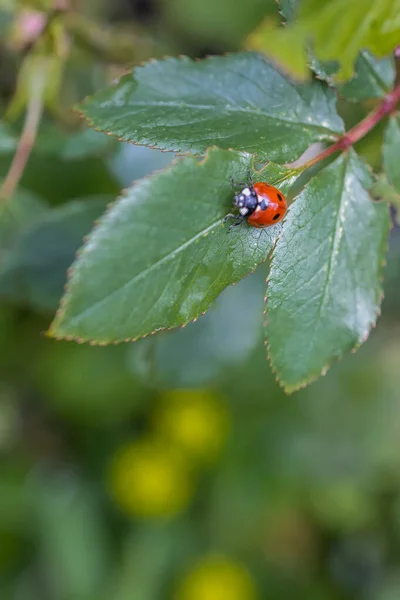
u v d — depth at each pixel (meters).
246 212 0.25
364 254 0.26
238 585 0.48
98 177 0.37
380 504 0.50
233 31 0.42
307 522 0.51
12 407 0.47
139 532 0.49
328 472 0.50
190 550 0.49
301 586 0.51
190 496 0.48
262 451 0.49
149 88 0.26
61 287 0.33
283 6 0.25
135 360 0.35
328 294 0.26
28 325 0.44
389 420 0.50
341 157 0.26
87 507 0.49
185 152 0.26
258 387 0.46
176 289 0.25
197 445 0.47
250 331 0.34
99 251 0.25
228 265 0.25
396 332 0.48
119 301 0.25
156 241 0.25
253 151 0.26
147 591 0.48
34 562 0.49
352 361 0.49
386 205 0.26
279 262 0.26
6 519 0.48
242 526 0.50
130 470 0.46
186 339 0.34
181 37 0.43
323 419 0.49
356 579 0.51
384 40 0.25
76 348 0.45
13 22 0.31
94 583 0.48
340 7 0.24
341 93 0.26
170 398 0.46
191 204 0.25
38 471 0.49
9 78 0.34
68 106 0.33
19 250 0.33
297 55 0.24
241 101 0.26
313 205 0.26
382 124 0.27
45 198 0.37
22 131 0.32
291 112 0.26
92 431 0.49
